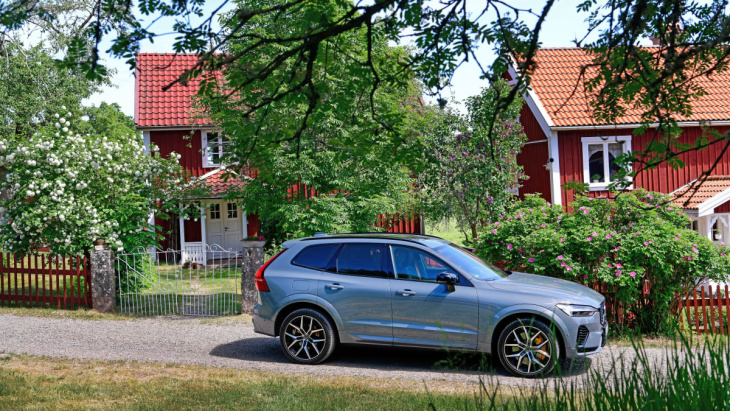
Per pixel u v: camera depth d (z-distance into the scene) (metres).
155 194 16.44
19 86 25.38
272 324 8.27
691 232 9.95
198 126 21.52
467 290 7.49
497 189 16.50
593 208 10.45
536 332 7.18
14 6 3.45
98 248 12.39
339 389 6.57
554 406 3.60
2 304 12.88
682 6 3.92
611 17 4.21
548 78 19.59
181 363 8.18
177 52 3.59
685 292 9.94
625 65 3.94
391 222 22.44
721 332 3.45
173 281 17.11
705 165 18.20
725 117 18.00
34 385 6.85
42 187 13.39
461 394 6.27
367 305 7.84
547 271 9.88
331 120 9.80
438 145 16.44
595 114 4.71
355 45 7.41
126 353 8.81
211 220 23.61
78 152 14.23
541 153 18.77
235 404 6.08
